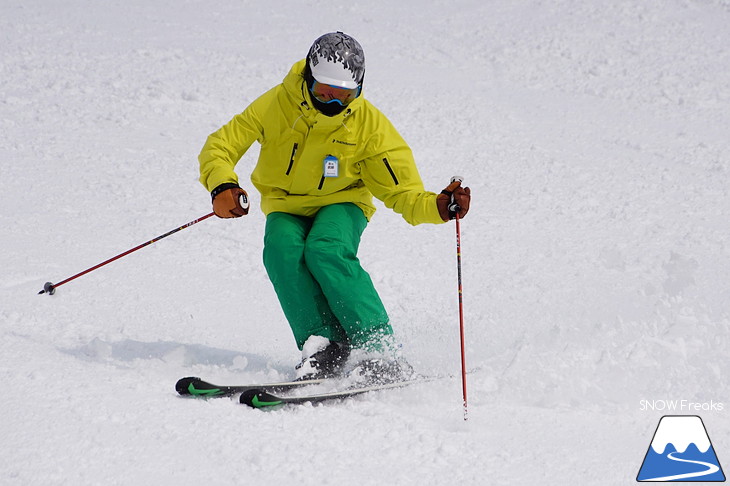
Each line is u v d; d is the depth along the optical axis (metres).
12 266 18.86
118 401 11.92
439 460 10.85
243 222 24.05
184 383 12.27
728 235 25.14
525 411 12.98
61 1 47.91
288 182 14.29
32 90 33.50
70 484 9.45
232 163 14.30
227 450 10.59
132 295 18.08
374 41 46.09
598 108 38.19
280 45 43.88
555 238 24.41
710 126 36.34
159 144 29.94
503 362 15.06
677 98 39.56
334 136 13.91
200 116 33.12
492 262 22.44
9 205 23.06
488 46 46.16
